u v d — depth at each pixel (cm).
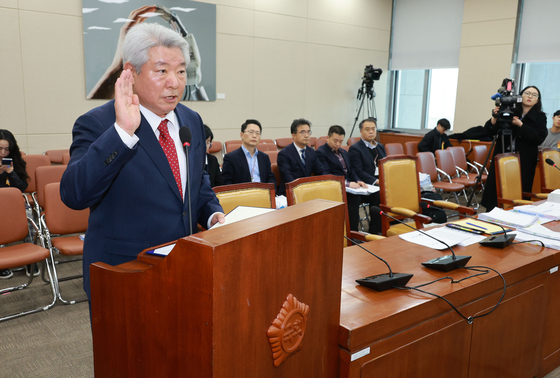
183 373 84
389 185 327
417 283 157
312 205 104
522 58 759
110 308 98
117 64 592
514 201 357
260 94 753
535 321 190
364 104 924
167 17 624
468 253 192
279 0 751
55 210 315
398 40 935
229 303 78
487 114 801
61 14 548
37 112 547
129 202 124
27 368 227
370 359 125
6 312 288
